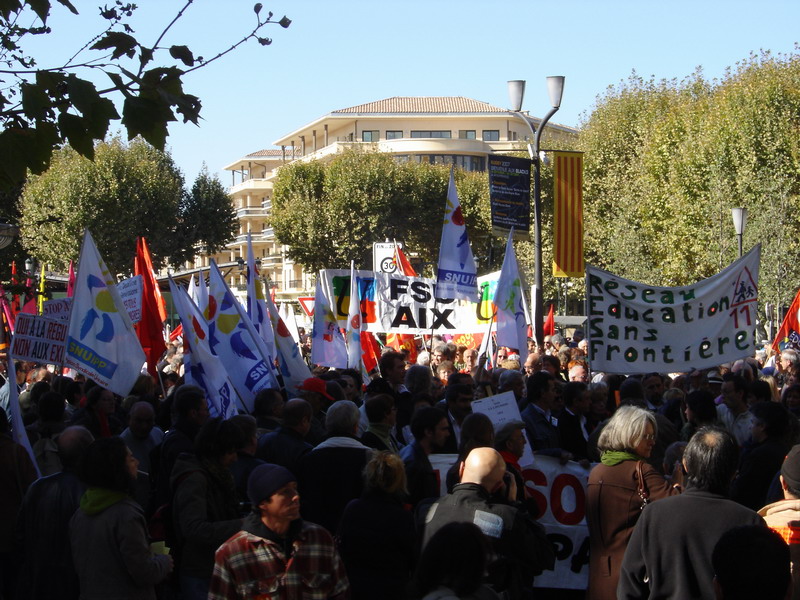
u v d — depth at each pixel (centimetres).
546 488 726
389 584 516
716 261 3262
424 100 10012
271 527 441
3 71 533
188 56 529
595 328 1081
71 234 4459
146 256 1119
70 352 845
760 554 305
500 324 1263
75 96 475
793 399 883
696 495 460
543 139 5559
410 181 5591
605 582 564
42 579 561
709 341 1096
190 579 552
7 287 809
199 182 5431
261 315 1200
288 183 5791
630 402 818
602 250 4284
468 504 502
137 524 505
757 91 3384
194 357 888
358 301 1367
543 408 835
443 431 648
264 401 765
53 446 774
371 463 529
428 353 1416
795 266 3095
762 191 3250
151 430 826
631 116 4494
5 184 517
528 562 501
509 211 1655
